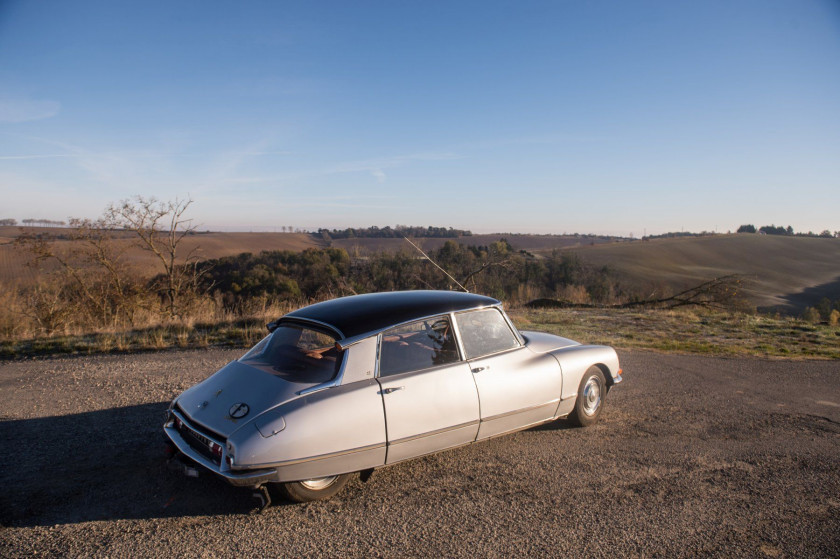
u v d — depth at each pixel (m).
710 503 3.76
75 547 2.97
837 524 3.51
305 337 3.95
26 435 4.78
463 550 3.06
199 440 3.43
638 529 3.36
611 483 4.05
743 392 7.02
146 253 14.22
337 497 3.71
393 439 3.66
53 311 12.44
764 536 3.33
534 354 4.81
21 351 8.67
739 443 5.05
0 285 12.62
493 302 4.68
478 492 3.83
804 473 4.36
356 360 3.66
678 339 11.29
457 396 4.02
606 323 13.30
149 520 3.31
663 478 4.17
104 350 8.68
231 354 8.42
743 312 16.77
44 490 3.69
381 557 2.96
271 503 3.58
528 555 3.02
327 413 3.39
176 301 14.11
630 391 6.86
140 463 4.20
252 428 3.21
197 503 3.55
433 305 4.23
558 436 5.06
